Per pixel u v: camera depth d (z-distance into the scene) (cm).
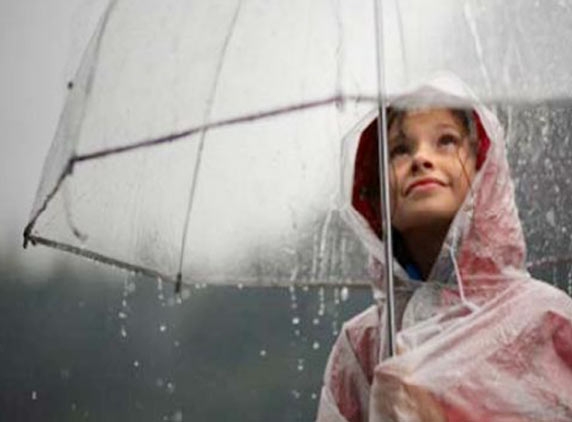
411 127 470
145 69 484
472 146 470
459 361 430
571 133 488
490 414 425
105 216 481
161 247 496
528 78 468
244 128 492
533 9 477
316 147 497
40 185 476
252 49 483
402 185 470
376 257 486
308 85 474
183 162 489
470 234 459
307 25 479
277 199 505
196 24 488
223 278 510
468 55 466
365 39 469
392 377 427
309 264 520
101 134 477
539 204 494
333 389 491
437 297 459
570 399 429
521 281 453
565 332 439
